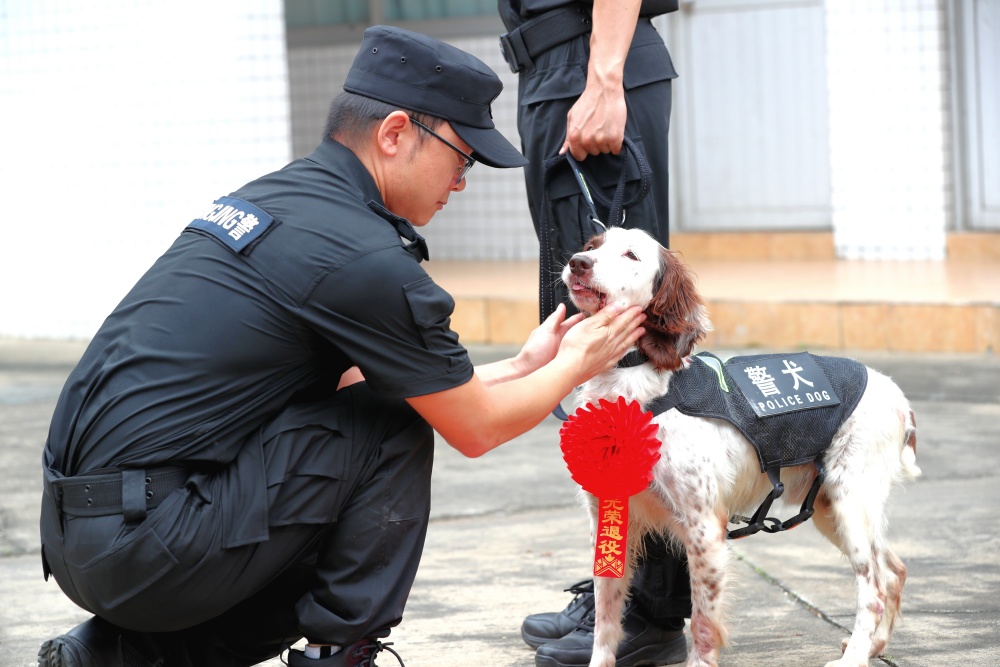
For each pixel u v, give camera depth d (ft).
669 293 9.08
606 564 8.98
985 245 26.09
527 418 8.46
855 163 27.14
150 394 7.77
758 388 9.44
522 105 10.75
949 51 26.23
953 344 21.38
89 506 7.73
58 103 25.88
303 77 32.55
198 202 25.17
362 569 8.17
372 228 8.00
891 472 9.92
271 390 8.02
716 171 29.89
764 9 28.89
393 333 7.89
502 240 30.94
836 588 11.51
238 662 8.67
